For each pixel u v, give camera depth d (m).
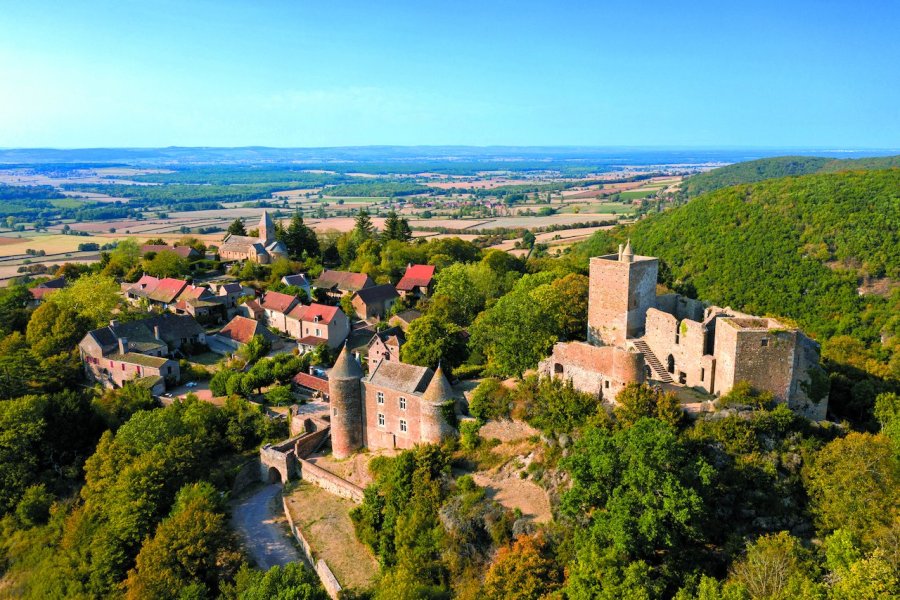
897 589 45.50
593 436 62.00
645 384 68.38
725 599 48.50
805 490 60.53
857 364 94.00
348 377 87.00
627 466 58.28
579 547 56.62
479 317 106.19
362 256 194.62
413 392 82.19
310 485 87.69
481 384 80.94
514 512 64.81
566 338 95.25
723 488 60.28
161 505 78.94
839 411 80.06
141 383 108.44
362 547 73.50
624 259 82.94
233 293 159.75
